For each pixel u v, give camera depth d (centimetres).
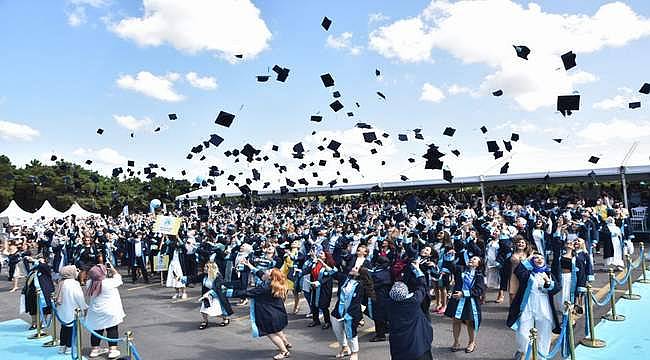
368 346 779
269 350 793
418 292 562
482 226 1360
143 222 2378
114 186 4841
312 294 905
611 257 1252
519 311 636
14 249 1588
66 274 841
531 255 663
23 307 1009
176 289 1323
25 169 4912
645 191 2520
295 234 1536
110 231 1950
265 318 715
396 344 544
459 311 695
